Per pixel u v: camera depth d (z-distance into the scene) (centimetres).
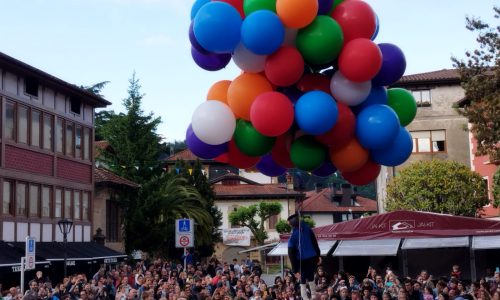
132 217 3838
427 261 2725
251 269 2819
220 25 777
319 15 794
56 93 3234
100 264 3350
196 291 1842
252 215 5788
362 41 779
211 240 4144
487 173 3638
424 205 3353
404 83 4262
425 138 4256
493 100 2453
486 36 2494
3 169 2747
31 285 1906
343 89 795
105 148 4750
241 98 800
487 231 1983
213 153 877
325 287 1527
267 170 943
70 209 3325
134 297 1761
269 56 788
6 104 2802
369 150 846
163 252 3856
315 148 823
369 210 7294
